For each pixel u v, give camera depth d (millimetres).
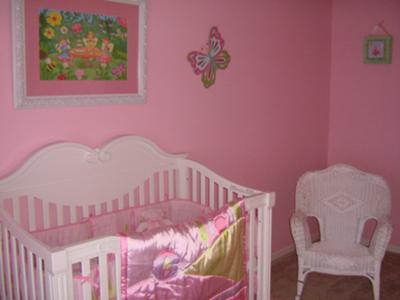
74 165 2461
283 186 3908
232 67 3311
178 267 2074
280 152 3828
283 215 3959
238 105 3402
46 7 2295
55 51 2361
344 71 4188
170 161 2936
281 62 3707
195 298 2162
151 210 2689
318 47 4066
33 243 1793
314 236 4359
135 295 1953
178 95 2982
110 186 2631
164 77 2885
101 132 2613
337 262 3062
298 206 3432
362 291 3404
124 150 2670
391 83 3969
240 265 2369
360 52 4086
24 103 2279
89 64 2504
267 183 3750
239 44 3334
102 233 2502
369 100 4094
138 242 1915
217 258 2217
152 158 2824
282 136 3824
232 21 3254
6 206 2303
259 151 3635
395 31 3900
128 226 2615
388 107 4008
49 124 2400
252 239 2441
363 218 3461
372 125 4105
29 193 2312
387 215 3334
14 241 2039
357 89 4145
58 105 2408
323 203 3539
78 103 2482
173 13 2875
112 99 2623
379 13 3951
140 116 2791
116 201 2738
